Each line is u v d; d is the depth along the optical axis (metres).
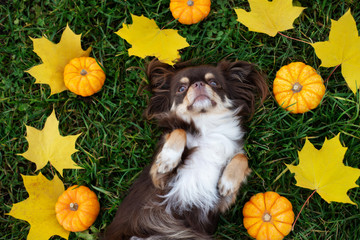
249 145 1.17
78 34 1.21
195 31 1.21
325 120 1.18
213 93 1.07
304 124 1.17
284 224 1.10
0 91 1.21
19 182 1.20
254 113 1.18
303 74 1.14
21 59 1.21
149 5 1.21
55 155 1.14
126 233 1.07
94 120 1.20
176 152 1.05
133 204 1.08
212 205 1.08
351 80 1.13
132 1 1.21
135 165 1.19
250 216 1.11
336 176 1.10
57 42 1.22
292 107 1.15
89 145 1.19
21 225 1.18
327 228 1.16
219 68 1.14
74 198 1.13
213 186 1.07
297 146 1.17
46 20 1.22
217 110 1.08
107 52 1.21
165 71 1.16
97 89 1.17
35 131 1.14
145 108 1.19
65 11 1.21
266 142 1.17
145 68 1.18
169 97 1.12
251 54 1.20
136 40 1.14
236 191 1.06
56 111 1.20
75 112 1.20
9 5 1.22
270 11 1.14
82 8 1.21
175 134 1.06
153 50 1.14
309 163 1.11
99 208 1.16
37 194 1.13
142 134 1.19
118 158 1.19
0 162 1.20
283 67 1.15
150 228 1.07
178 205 1.07
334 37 1.12
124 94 1.20
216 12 1.21
